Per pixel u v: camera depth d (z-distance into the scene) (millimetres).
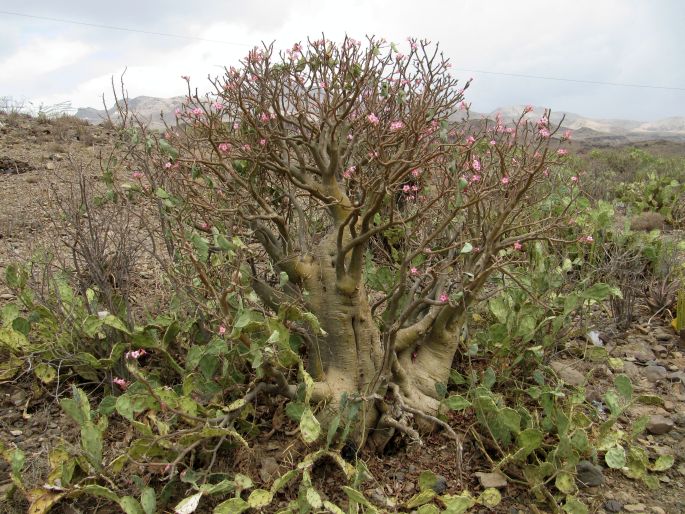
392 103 2803
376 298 3699
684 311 3641
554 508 2160
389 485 2258
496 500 2117
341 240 2277
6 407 2715
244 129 2764
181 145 2729
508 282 3496
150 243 4027
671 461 2404
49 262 3102
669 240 5406
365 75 2326
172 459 2180
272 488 1976
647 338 3672
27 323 2832
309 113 2582
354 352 2424
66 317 2850
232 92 2605
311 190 2416
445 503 2006
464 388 2865
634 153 14859
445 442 2500
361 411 2312
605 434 2371
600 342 3445
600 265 4125
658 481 2344
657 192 7621
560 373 3064
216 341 2398
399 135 2523
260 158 2398
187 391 2287
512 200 2402
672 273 4309
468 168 2480
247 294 2506
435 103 2861
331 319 2404
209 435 2105
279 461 2307
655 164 13203
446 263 2746
